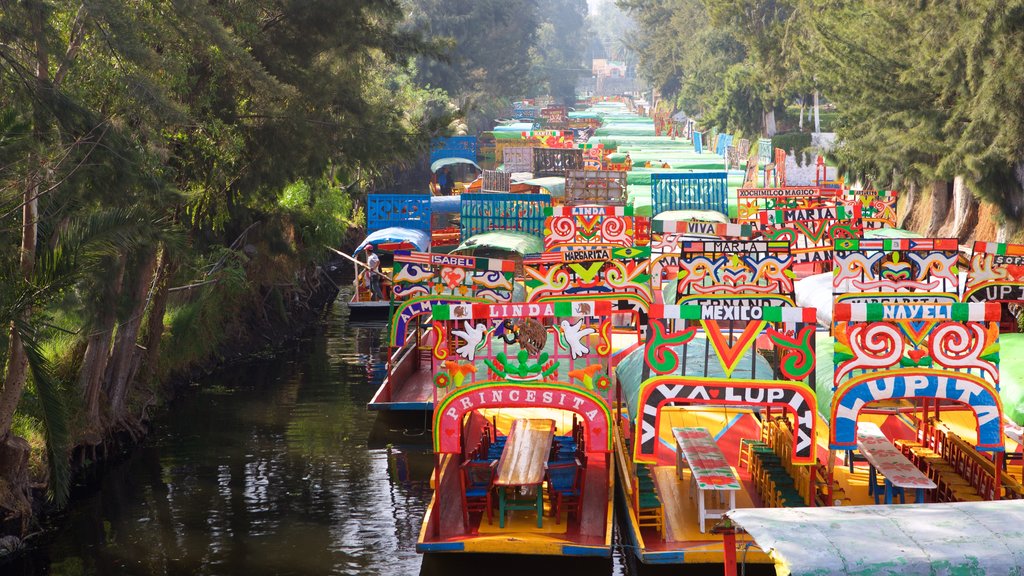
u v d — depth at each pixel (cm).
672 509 1595
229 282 2575
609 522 1486
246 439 2181
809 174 5647
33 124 1472
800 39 5028
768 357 2417
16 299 1409
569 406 1454
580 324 1431
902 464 1488
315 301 3950
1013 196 3077
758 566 1405
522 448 1653
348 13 2316
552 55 18362
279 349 3139
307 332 3428
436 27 9706
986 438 1301
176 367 2622
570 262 2002
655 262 2500
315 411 2417
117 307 1723
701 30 10244
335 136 2359
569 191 4722
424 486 1873
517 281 2980
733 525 990
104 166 1517
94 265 1573
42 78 1439
